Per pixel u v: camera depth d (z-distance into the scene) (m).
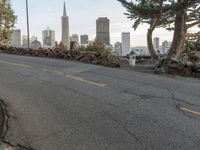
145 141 6.91
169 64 18.34
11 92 11.59
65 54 24.42
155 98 10.83
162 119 8.42
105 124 7.97
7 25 39.78
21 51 28.70
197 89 12.87
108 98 10.69
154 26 25.58
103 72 16.89
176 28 25.91
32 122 8.12
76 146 6.63
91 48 35.81
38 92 11.57
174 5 23.27
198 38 30.17
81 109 9.29
